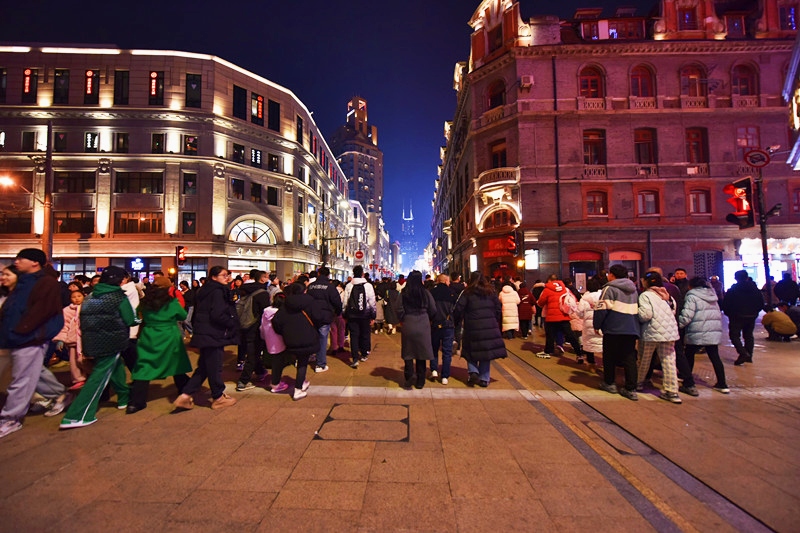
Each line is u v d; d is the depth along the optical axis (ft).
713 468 10.85
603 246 71.15
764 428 13.84
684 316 18.15
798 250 69.46
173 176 92.63
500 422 14.55
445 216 153.38
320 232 136.15
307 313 17.33
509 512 8.80
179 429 13.71
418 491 9.66
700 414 15.34
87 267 89.71
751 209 37.01
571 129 72.59
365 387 19.44
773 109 70.54
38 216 88.63
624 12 80.89
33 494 9.41
